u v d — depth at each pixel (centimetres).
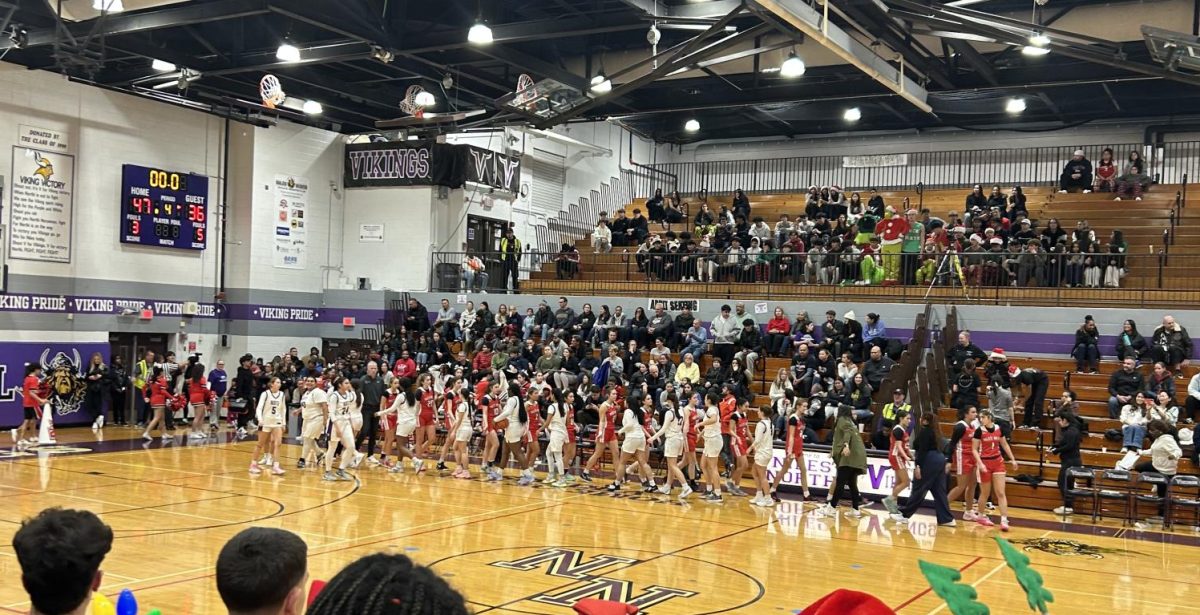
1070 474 1767
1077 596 1148
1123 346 2145
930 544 1452
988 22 1825
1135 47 2152
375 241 3167
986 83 2345
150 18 2091
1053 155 3303
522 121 2667
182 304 2852
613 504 1742
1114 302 2309
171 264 2828
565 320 2697
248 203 2942
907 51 2114
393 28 2144
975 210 2769
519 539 1381
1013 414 2033
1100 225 2775
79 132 2597
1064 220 2830
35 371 2253
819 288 2595
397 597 151
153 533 1334
